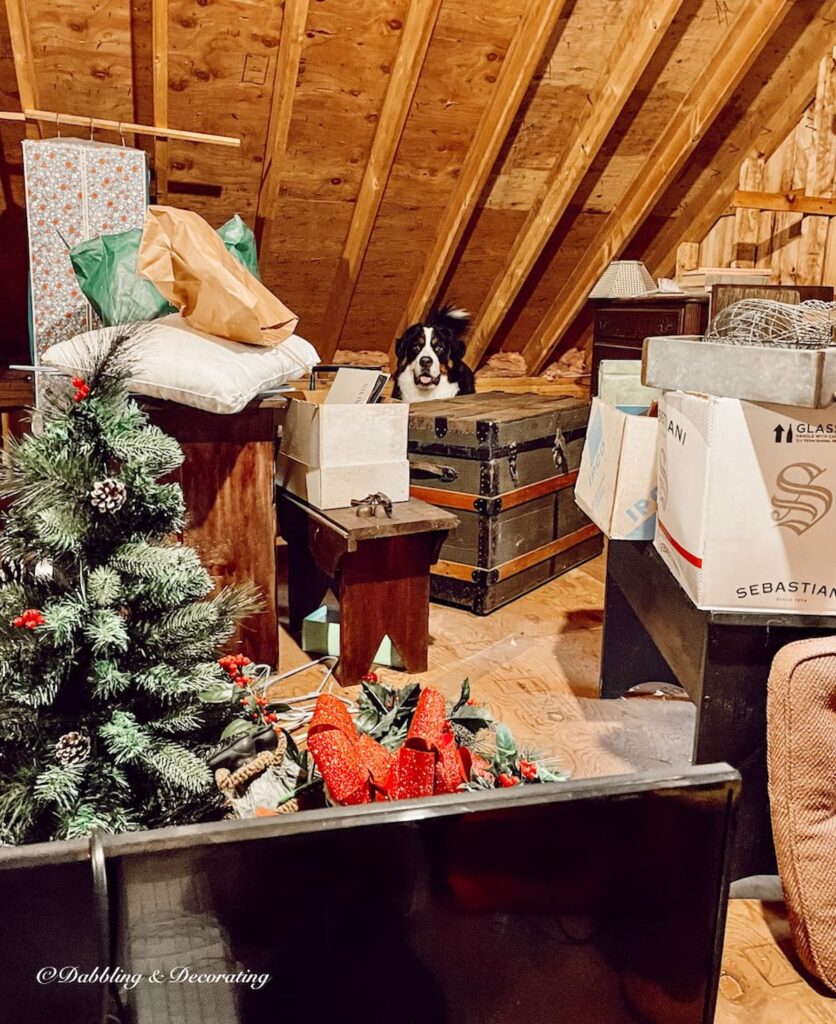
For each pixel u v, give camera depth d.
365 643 2.27
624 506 1.84
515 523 2.87
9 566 1.45
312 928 0.91
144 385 1.97
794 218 3.49
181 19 2.56
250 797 1.52
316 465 2.30
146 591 1.41
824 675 1.26
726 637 1.42
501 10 2.73
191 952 0.89
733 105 3.32
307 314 4.03
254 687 1.87
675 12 2.71
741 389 1.35
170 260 2.01
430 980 0.96
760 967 1.34
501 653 2.50
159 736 1.45
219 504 2.17
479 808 0.91
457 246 3.62
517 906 0.95
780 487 1.36
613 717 2.11
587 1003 1.02
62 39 2.55
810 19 3.04
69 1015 0.90
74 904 0.86
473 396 3.53
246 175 3.20
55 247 2.47
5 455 1.39
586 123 3.12
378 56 2.83
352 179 3.31
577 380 4.52
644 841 0.96
